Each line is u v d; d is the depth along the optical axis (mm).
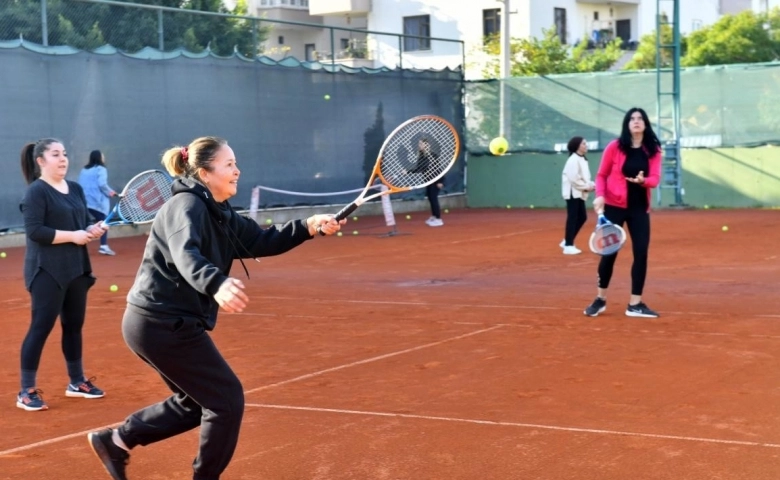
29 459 5629
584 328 9359
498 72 35594
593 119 27562
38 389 7230
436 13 41344
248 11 45125
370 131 26234
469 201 30016
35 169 6797
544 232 20703
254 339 9148
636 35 44250
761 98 25266
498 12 40219
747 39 38125
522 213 26875
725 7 51375
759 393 6734
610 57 37688
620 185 9703
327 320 10148
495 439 5789
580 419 6180
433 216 23016
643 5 44500
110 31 20828
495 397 6789
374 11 42625
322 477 5191
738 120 25625
